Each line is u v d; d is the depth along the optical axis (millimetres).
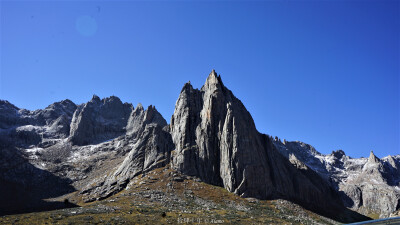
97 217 119562
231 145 197125
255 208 165000
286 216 159250
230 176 185500
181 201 159125
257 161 193500
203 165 195750
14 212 183000
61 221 112312
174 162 198375
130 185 183750
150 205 147750
